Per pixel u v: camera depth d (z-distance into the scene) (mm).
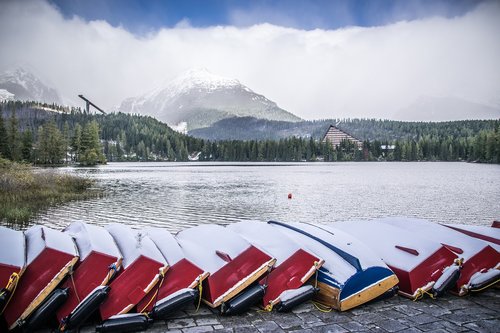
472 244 6926
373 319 5543
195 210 24922
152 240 6613
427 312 5797
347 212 24969
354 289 5848
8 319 4891
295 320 5500
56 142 108125
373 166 124312
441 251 6480
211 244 6551
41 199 26078
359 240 6977
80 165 110062
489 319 5559
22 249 5418
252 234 7082
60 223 18891
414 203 29453
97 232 6383
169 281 5562
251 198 32250
